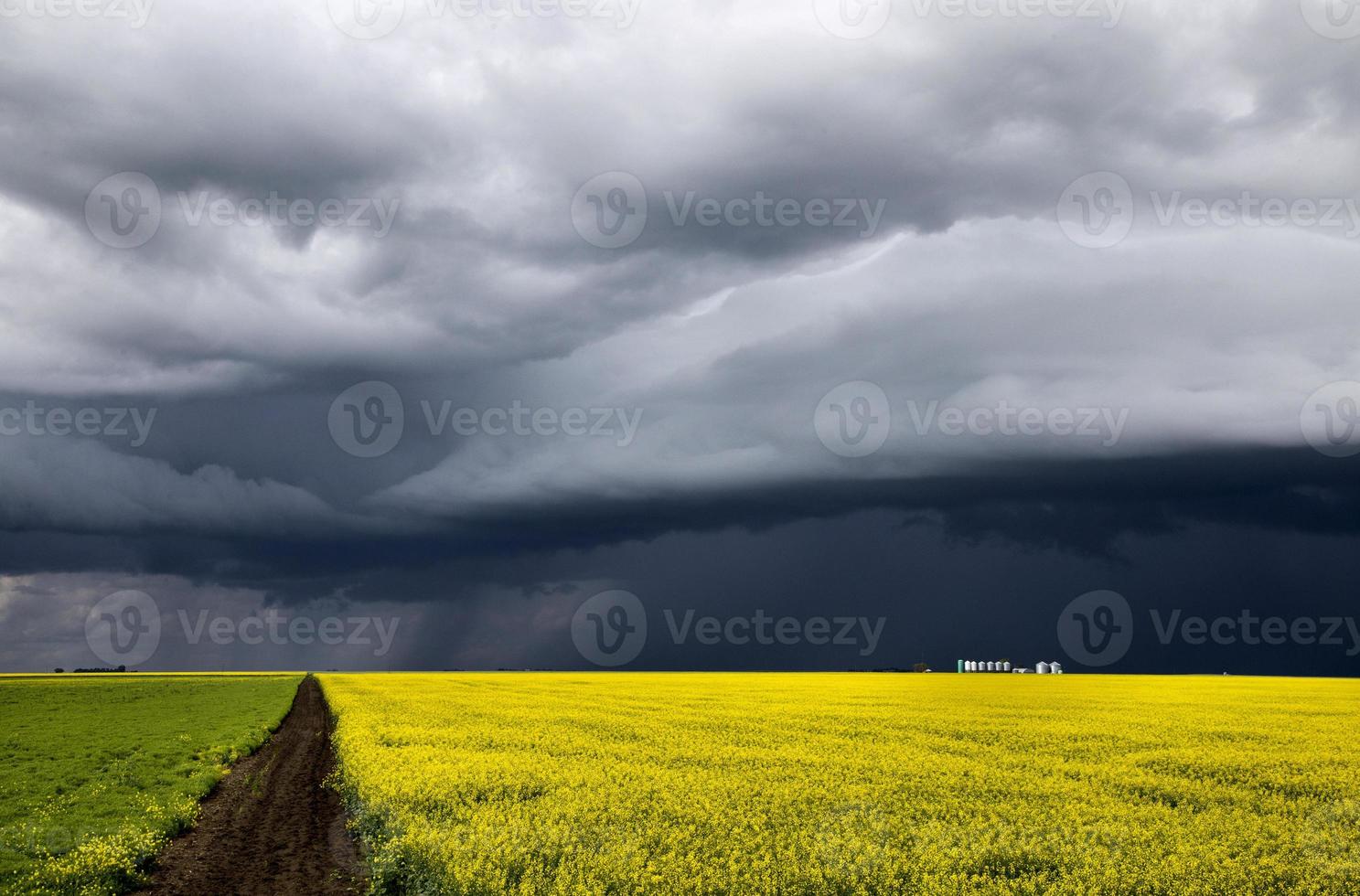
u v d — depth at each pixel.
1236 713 35.62
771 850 12.75
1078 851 12.66
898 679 77.69
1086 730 28.67
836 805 15.95
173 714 39.81
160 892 11.73
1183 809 16.31
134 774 20.61
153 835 14.09
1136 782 18.59
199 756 24.78
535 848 12.18
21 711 41.94
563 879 10.90
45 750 25.88
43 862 12.43
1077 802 16.81
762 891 10.88
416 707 37.50
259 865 13.16
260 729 32.25
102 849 12.34
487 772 18.30
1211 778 20.08
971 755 22.69
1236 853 13.08
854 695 48.56
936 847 12.62
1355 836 13.96
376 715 32.09
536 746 23.66
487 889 10.34
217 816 17.03
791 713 34.72
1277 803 17.02
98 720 37.00
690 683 66.94
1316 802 17.25
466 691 52.12
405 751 21.23
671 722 30.56
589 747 23.30
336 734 27.91
